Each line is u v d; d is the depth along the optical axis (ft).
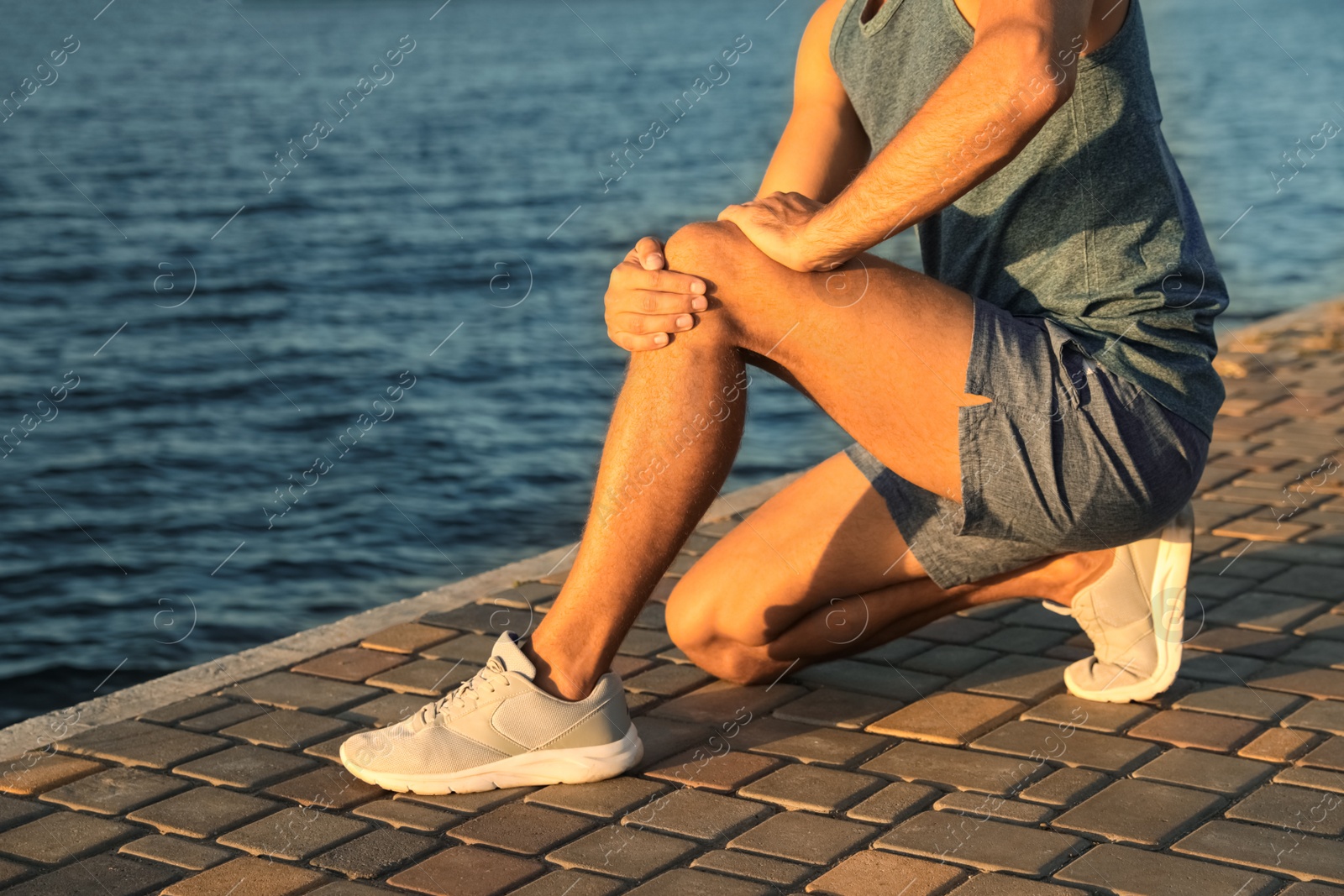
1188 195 8.47
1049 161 7.93
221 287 40.40
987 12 7.15
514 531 20.29
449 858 7.14
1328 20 146.61
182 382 29.86
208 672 9.84
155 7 233.55
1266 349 19.38
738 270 7.50
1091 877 6.79
